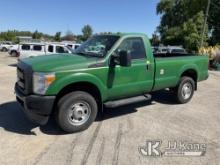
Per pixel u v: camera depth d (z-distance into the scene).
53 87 5.01
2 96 8.12
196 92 9.88
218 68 20.73
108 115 6.59
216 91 10.28
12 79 11.47
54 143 4.94
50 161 4.30
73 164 4.23
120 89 5.98
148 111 7.04
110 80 5.76
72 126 5.35
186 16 50.47
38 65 5.14
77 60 5.43
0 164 4.16
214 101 8.48
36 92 5.04
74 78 5.20
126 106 7.40
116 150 4.75
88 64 5.40
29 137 5.16
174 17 53.44
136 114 6.74
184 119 6.50
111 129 5.69
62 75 5.09
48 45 17.62
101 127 5.78
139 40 6.30
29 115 5.09
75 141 5.05
